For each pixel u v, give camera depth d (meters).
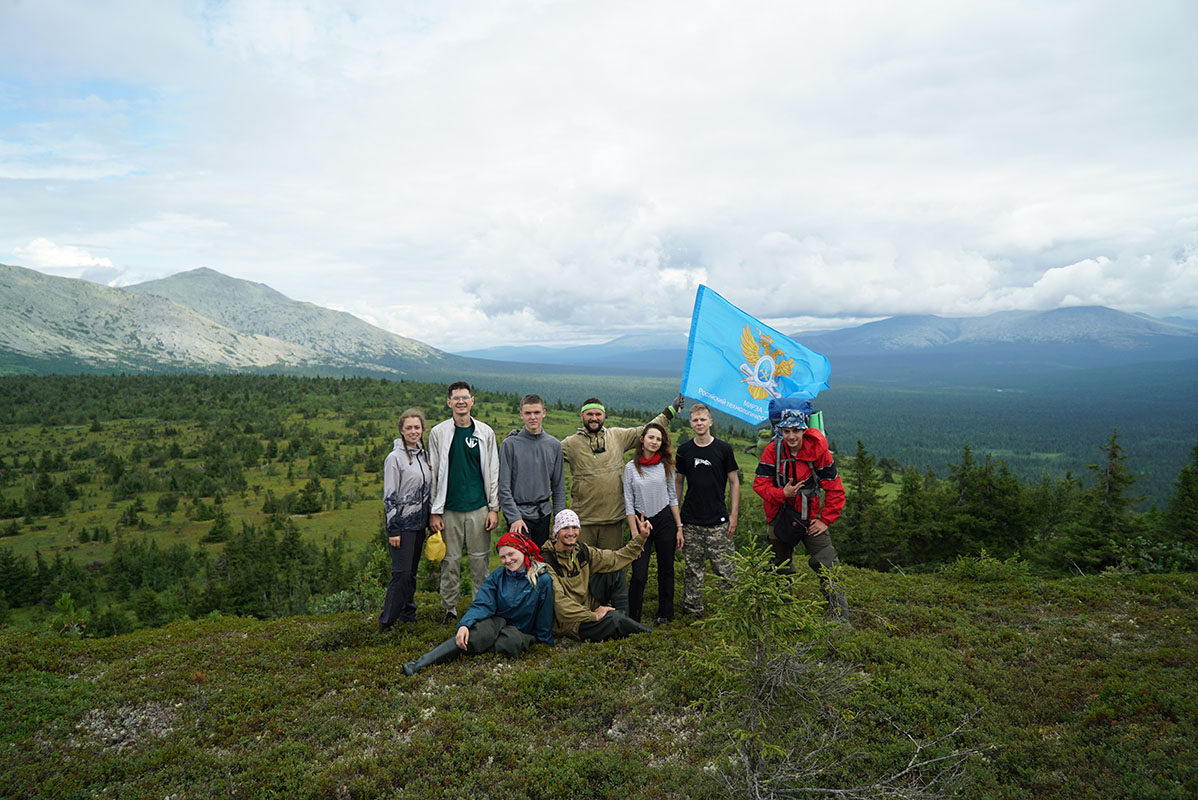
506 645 7.54
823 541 7.77
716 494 8.58
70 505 157.00
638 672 6.83
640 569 8.71
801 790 4.24
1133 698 5.65
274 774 5.11
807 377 9.81
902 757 4.95
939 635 7.72
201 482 166.00
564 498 8.92
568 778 4.95
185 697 6.77
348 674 7.18
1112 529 37.25
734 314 9.77
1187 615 8.02
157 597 79.75
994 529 45.16
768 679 4.57
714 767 4.98
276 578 86.88
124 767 5.30
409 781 5.05
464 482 8.69
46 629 10.58
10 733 5.95
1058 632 7.68
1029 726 5.47
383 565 18.09
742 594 4.66
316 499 145.50
